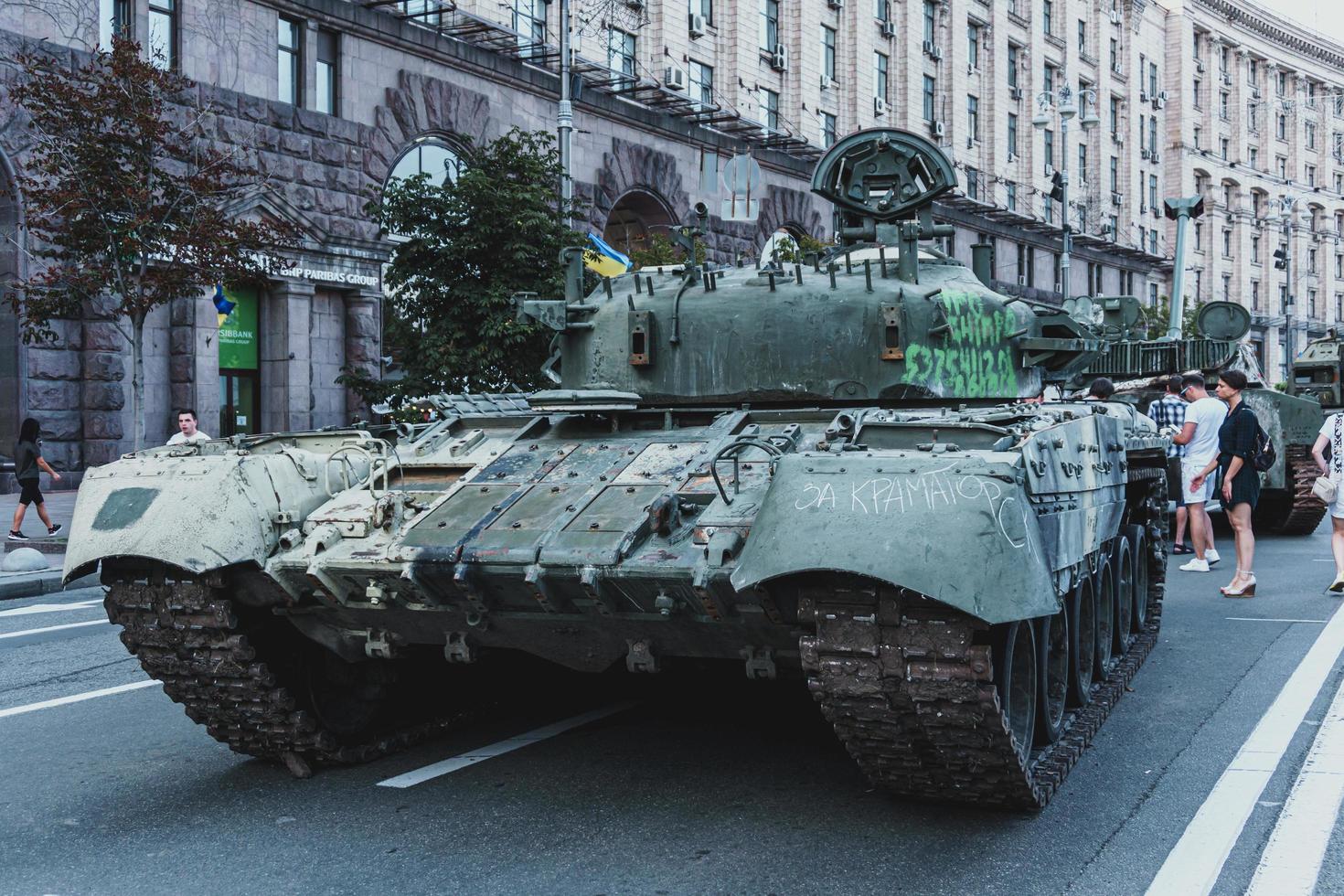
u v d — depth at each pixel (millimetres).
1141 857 5176
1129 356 12680
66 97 15633
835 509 4914
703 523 5414
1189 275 67500
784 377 7465
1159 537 10016
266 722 6422
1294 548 16250
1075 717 7000
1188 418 13742
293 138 24172
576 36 31141
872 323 7355
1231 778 6211
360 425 7789
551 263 16766
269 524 6027
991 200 49719
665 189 33812
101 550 5910
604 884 5012
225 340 23922
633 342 7703
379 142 26062
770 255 8406
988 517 4770
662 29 34062
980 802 5777
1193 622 10648
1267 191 74125
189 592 6008
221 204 20953
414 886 5043
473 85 28328
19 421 21016
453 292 16672
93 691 8773
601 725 7566
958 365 7598
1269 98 74312
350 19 25359
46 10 20641
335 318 25750
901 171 7820
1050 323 8242
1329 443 12188
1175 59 65938
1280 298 76125
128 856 5441
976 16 48594
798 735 7250
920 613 4906
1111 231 55625
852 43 41844
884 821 5695
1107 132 59094
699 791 6207
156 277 16125
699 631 5703
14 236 20500
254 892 5004
